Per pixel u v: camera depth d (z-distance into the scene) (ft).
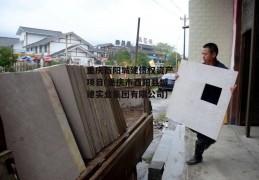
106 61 137.18
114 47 196.13
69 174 7.09
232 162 15.70
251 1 21.09
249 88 20.25
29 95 6.97
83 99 9.11
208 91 14.23
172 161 16.16
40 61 102.27
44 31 179.93
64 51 139.95
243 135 21.18
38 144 6.62
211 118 13.89
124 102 17.37
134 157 11.43
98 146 9.25
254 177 13.78
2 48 69.62
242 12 24.34
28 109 6.74
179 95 14.51
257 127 24.09
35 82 7.35
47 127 7.09
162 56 186.29
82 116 8.71
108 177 8.07
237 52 24.70
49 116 7.32
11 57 70.44
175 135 21.86
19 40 193.77
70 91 8.47
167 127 30.04
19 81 6.82
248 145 18.71
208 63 14.52
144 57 127.03
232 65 26.05
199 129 14.08
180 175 14.34
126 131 12.21
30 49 165.89
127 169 10.30
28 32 171.63
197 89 14.07
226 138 20.45
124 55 127.13
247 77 24.59
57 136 7.29
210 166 15.19
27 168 6.14
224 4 27.89
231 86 13.48
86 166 7.93
